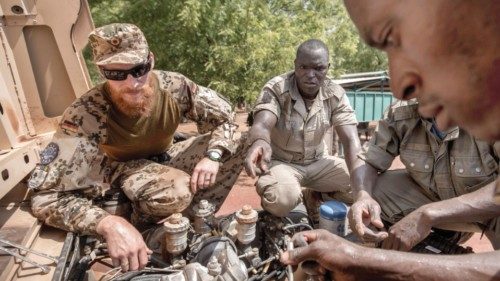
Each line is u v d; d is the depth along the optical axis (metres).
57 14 2.79
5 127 2.23
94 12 6.58
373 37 0.46
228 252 1.85
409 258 1.21
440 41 0.41
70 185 2.23
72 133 2.33
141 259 1.93
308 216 2.96
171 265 2.03
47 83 2.88
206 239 2.05
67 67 2.90
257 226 2.38
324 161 3.02
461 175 2.42
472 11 0.39
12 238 1.97
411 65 0.44
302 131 2.88
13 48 2.71
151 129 2.66
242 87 5.77
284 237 2.24
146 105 2.45
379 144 2.71
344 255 1.29
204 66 5.91
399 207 2.68
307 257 1.37
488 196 2.03
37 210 2.19
